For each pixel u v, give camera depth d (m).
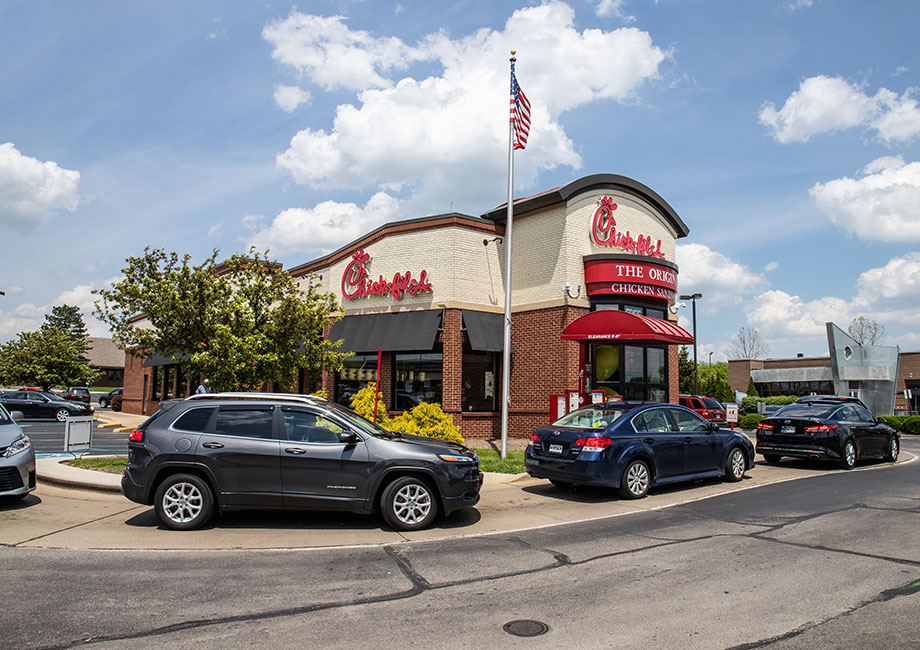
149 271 12.68
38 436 21.00
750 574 6.19
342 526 8.39
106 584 5.78
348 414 8.89
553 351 18.75
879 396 32.22
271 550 7.14
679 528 8.37
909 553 6.98
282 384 14.02
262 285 13.60
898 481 12.47
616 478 10.34
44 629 4.67
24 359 44.91
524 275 20.00
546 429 11.14
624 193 20.50
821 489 11.51
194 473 8.16
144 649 4.31
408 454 8.21
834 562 6.61
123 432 23.14
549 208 19.36
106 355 74.44
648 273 19.25
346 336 20.48
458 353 18.88
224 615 5.00
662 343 19.42
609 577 6.10
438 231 19.47
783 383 58.38
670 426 11.42
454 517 9.09
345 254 21.66
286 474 8.02
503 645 4.43
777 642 4.49
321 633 4.63
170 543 7.39
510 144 15.93
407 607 5.22
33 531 7.91
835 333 32.22
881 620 4.92
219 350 12.25
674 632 4.68
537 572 6.28
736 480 12.46
